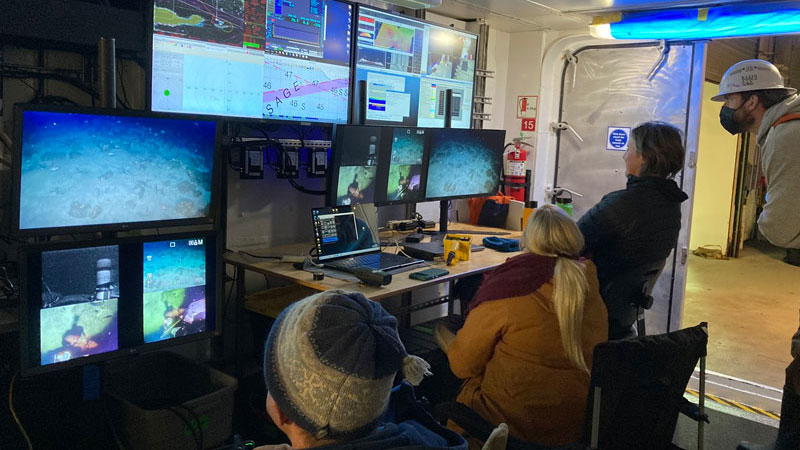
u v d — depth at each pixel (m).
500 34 4.82
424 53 3.81
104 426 2.35
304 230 3.52
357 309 1.00
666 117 4.46
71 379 2.25
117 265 2.18
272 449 1.11
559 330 1.98
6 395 2.14
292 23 3.05
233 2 2.80
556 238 2.05
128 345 2.25
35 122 1.99
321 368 0.92
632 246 2.58
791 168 2.16
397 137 3.39
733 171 7.80
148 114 2.23
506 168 4.72
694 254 8.17
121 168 2.22
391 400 1.33
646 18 4.01
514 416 2.02
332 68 3.28
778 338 4.85
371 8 3.42
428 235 3.73
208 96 2.79
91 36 2.38
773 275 7.09
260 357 3.04
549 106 4.86
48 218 2.10
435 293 4.56
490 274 2.19
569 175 4.95
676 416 2.03
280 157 3.12
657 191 2.61
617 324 2.71
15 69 2.44
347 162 3.14
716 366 4.22
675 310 4.54
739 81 2.43
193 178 2.43
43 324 2.04
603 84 4.70
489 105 4.83
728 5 3.77
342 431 0.96
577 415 2.01
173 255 2.32
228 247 3.17
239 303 3.00
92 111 2.10
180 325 2.38
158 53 2.58
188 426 2.28
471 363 2.12
